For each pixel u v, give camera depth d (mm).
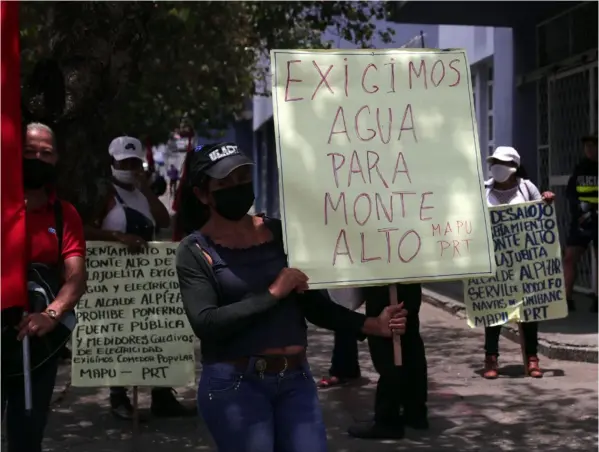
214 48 12055
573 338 8992
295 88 3695
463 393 7336
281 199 3598
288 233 3568
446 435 6105
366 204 3672
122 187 6297
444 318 11570
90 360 6086
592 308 10859
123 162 6227
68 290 4055
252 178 3512
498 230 7551
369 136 3729
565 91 12781
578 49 12297
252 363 3373
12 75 3965
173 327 6133
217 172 3398
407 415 6254
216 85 15594
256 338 3395
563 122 12883
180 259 3449
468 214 3770
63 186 7098
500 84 14773
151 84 11109
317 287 3570
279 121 3660
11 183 3912
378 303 5629
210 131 23656
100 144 7199
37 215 4086
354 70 3758
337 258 3613
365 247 3652
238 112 21281
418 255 3699
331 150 3682
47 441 6090
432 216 3734
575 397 7113
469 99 3842
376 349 5914
